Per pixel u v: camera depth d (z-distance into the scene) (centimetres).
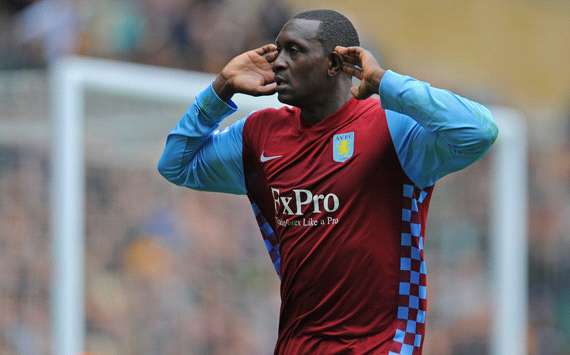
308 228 1541
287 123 1606
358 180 1520
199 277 3178
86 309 2961
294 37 1538
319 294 1545
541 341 4694
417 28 5600
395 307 1530
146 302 3073
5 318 2950
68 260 2847
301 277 1555
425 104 1448
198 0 4334
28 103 3028
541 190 5059
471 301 3675
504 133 3762
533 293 4772
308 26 1541
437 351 3603
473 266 3688
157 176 3127
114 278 3027
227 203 3247
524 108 5800
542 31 5956
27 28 4166
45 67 4084
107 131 3041
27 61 4078
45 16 4184
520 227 3791
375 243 1520
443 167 1511
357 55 1520
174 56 4281
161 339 3095
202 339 3166
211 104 1645
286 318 1595
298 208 1551
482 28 5803
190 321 3147
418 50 5588
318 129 1560
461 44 5759
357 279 1523
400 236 1532
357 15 5444
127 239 3064
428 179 1534
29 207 3009
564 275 4800
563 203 5006
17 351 2948
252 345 3259
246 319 3253
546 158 5272
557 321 4744
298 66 1537
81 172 2953
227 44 4341
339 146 1538
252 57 1642
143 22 4275
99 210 3022
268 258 3306
